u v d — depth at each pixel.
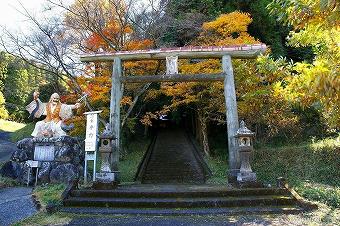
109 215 6.96
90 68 13.48
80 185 9.56
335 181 10.98
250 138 9.18
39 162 10.86
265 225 6.07
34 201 8.05
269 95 11.38
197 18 14.99
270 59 5.73
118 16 13.38
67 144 11.28
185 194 7.89
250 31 17.77
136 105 19.08
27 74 28.86
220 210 7.11
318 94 3.74
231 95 10.35
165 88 14.38
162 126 27.98
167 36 15.88
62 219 6.64
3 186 10.13
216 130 18.25
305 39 5.57
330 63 4.02
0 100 26.94
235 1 17.27
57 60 13.23
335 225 5.86
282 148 13.34
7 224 6.34
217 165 14.27
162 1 13.78
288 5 4.04
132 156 17.02
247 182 8.64
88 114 10.49
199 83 13.77
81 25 13.23
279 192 8.09
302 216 6.62
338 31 4.72
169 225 6.21
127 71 13.91
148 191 8.02
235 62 11.83
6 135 23.52
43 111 12.24
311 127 15.28
